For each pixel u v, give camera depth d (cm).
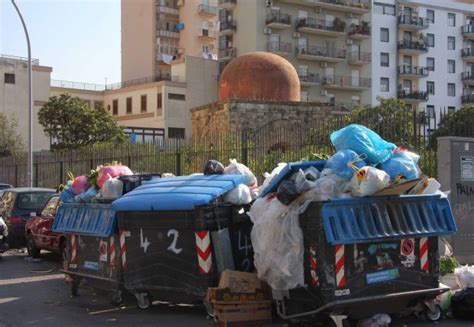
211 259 728
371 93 6278
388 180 649
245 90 2848
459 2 7175
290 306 677
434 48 6756
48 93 5394
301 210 642
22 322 779
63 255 1220
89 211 895
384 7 6456
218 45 6141
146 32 7056
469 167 1022
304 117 2872
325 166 686
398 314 741
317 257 632
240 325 687
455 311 756
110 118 4319
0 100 5072
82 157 2122
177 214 740
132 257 793
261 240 668
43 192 1609
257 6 5762
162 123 5641
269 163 1339
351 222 637
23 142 4831
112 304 870
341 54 6103
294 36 5912
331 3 6019
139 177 903
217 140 1484
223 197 754
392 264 671
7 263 1346
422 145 1153
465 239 1009
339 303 620
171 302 779
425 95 6512
